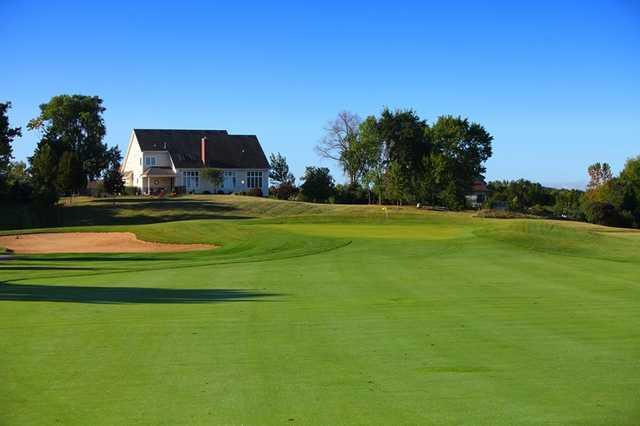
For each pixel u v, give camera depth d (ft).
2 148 210.59
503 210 228.02
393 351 31.04
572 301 45.29
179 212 203.82
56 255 96.32
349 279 57.88
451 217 142.10
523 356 30.01
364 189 268.21
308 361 29.25
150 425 21.33
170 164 282.97
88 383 26.11
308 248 86.69
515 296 47.60
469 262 70.23
